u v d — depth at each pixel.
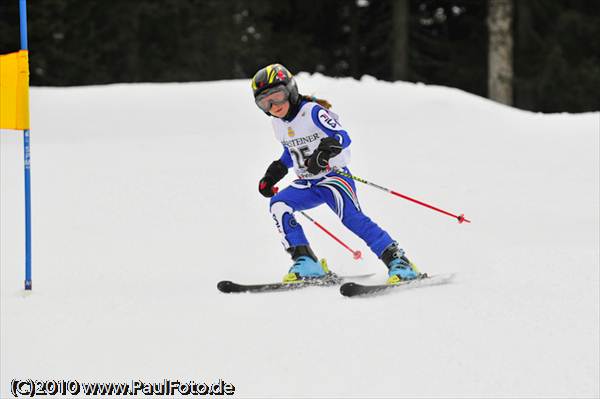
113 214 14.69
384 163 18.44
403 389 5.91
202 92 29.45
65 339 7.54
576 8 53.56
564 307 7.65
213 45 53.16
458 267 10.02
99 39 51.28
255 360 6.67
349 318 7.60
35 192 16.50
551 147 19.66
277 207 9.66
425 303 7.98
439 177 16.84
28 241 9.80
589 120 23.06
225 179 17.34
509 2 42.03
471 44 58.03
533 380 5.97
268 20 60.12
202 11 52.72
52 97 29.25
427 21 59.06
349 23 61.03
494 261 10.06
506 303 7.87
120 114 27.14
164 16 51.81
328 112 9.42
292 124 9.41
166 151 21.00
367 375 6.20
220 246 12.31
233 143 22.12
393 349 6.69
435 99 26.92
